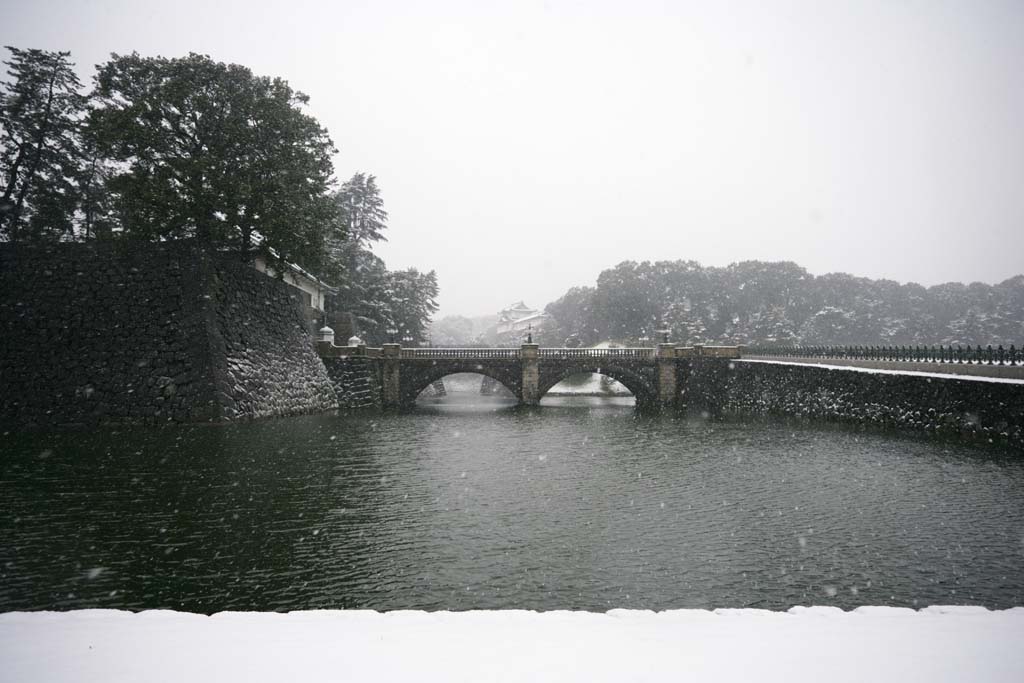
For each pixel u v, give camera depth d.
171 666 5.20
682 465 24.56
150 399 32.50
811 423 38.56
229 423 32.97
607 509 17.70
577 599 11.43
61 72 43.25
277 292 44.59
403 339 79.19
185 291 34.94
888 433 31.53
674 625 6.39
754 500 18.69
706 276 131.38
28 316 34.59
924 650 5.49
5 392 32.53
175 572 12.55
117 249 35.78
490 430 36.59
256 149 40.78
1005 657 5.30
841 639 5.84
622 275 124.00
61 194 43.59
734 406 52.62
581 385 95.50
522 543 14.65
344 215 78.62
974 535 14.95
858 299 122.69
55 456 23.84
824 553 13.91
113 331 34.12
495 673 5.01
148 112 36.00
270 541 14.55
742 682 4.78
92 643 5.80
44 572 12.45
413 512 17.22
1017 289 123.12
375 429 35.75
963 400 27.84
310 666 5.18
